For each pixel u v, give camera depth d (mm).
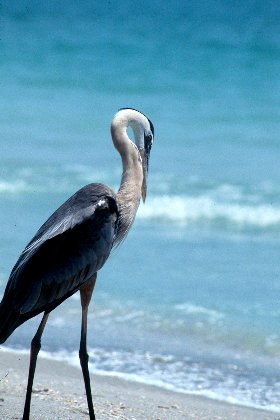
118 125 8266
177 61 44750
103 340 11469
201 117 31797
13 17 60688
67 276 7363
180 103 34625
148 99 35531
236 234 17484
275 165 23844
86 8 65625
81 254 7422
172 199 19469
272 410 9195
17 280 7195
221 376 10273
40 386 9250
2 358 10531
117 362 10641
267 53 47406
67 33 54469
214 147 26656
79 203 7578
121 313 12578
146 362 10672
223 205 19078
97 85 38312
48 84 38406
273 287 13758
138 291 13555
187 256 15688
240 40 52062
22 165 23109
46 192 20641
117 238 8031
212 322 12203
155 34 54688
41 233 7402
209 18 63812
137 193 8164
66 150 25703
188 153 25609
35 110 32438
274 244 16672
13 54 46469
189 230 17703
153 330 11898
